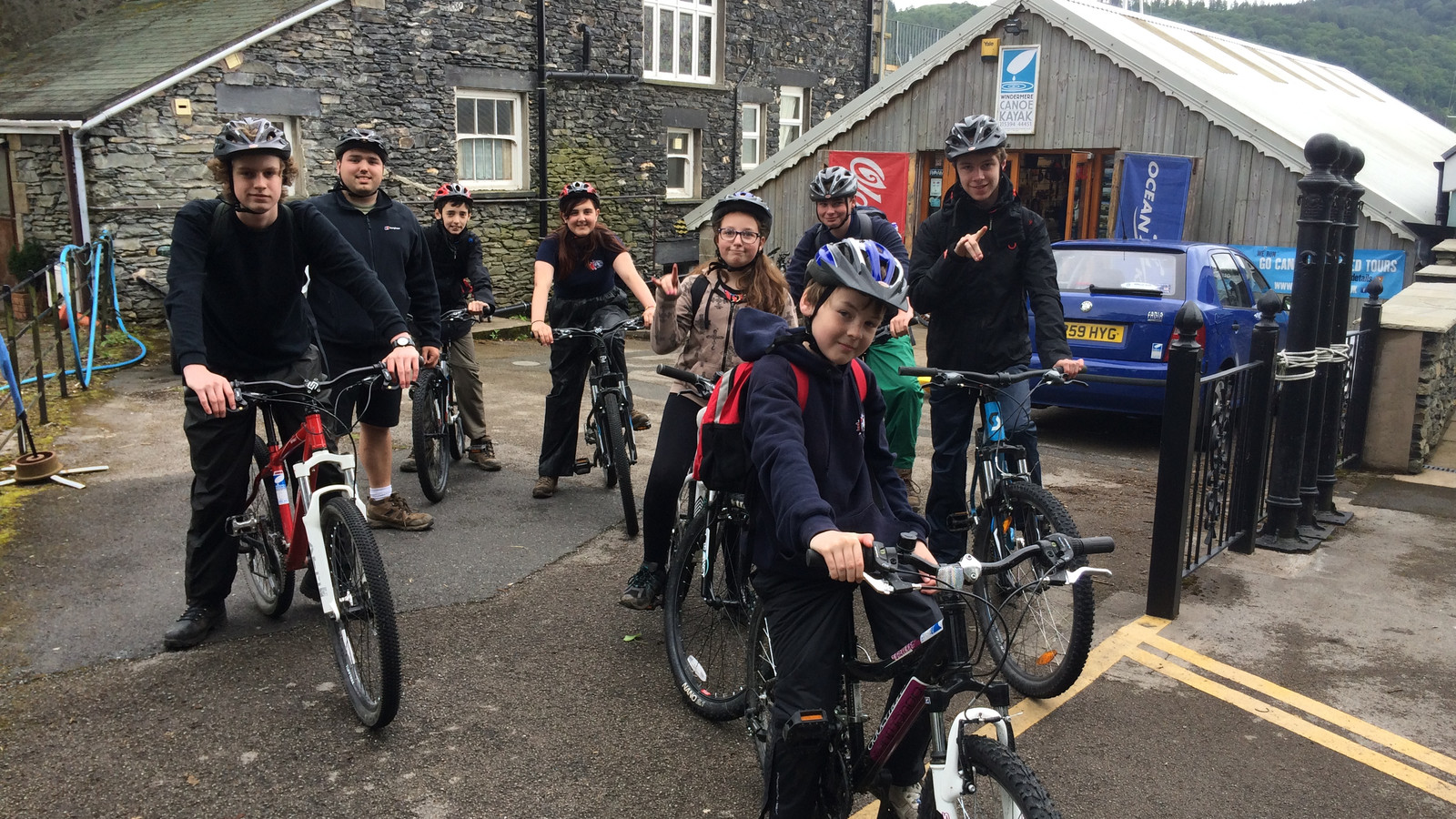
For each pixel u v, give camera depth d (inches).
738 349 102.4
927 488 253.8
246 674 146.5
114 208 451.2
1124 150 482.0
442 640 159.8
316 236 148.3
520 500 233.5
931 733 86.3
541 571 189.5
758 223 161.0
